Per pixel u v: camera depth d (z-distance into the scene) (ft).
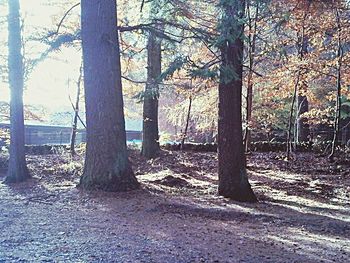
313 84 57.26
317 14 40.91
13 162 33.88
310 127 71.15
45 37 37.93
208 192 30.60
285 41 46.06
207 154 56.80
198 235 18.45
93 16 28.14
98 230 18.37
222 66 27.12
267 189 34.96
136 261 13.97
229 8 26.17
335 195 33.09
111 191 27.27
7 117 52.13
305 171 45.93
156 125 52.95
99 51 27.99
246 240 18.11
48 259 13.82
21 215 21.18
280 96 55.47
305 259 15.48
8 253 14.39
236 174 28.91
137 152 53.47
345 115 61.21
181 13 32.96
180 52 40.68
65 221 19.99
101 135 27.99
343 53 47.67
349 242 18.69
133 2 39.24
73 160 44.60
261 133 75.10
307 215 24.76
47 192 27.68
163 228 19.43
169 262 14.05
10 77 34.50
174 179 34.94
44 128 78.74
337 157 52.95
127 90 52.70
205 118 72.23
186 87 40.93
